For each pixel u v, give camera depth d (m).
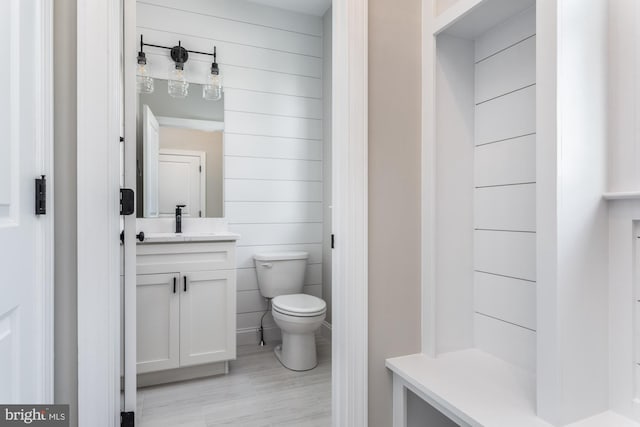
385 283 1.40
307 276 3.07
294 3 2.91
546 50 1.03
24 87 0.88
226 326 2.28
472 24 1.41
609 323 1.08
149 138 2.59
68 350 1.05
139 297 2.09
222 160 2.80
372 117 1.38
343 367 1.33
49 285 0.99
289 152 3.01
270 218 2.95
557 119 1.00
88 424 1.04
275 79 2.97
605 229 1.08
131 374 1.18
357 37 1.34
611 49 1.08
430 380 1.25
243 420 1.81
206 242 2.23
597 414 1.05
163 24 2.63
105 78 1.07
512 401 1.12
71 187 1.05
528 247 1.32
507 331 1.39
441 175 1.46
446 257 1.47
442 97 1.46
